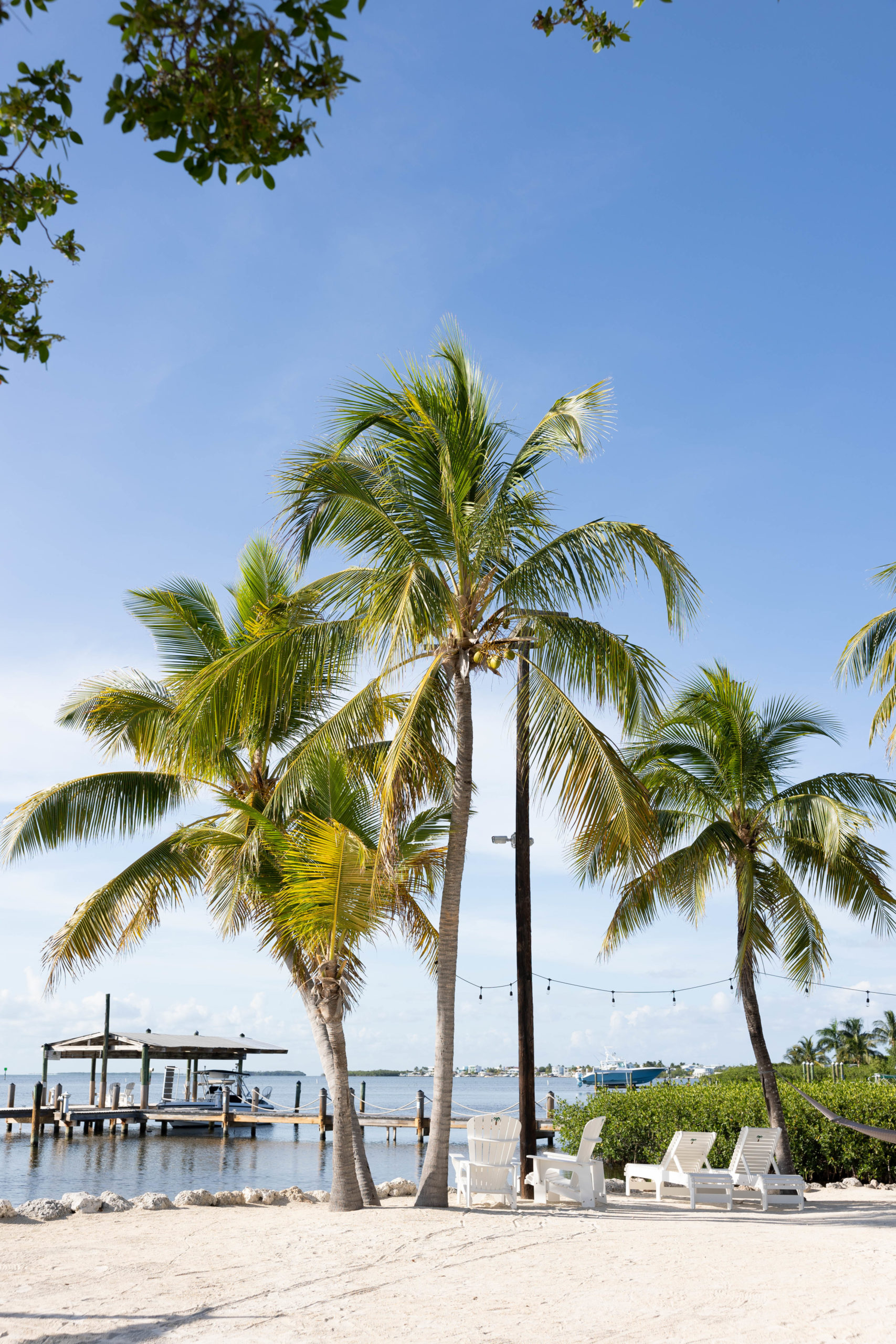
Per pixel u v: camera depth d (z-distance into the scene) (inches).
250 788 604.1
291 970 523.8
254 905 539.5
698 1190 549.3
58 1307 254.4
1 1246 351.9
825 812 598.9
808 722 657.0
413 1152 1270.9
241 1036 1828.2
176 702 567.8
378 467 477.1
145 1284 285.4
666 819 664.4
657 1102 703.1
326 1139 1483.8
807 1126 656.4
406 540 466.0
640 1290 277.0
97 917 548.4
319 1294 271.7
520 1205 516.7
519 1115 553.3
